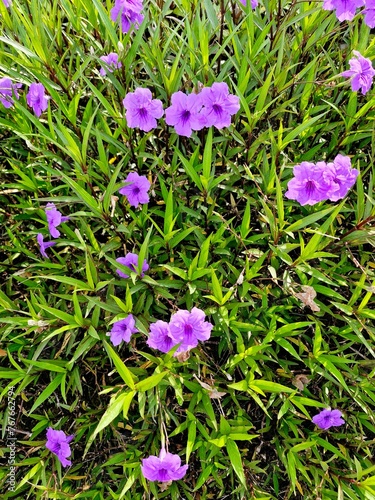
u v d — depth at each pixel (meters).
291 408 0.44
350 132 0.47
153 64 0.46
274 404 0.45
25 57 0.46
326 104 0.50
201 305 0.47
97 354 0.49
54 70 0.45
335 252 0.46
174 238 0.44
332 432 0.50
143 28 0.43
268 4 0.48
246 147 0.46
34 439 0.51
